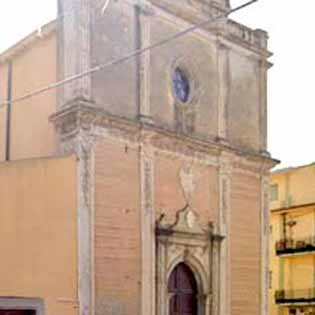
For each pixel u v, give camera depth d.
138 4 28.45
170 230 28.08
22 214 22.52
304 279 45.44
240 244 31.83
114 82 27.08
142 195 27.25
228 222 31.25
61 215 23.78
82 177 24.86
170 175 28.70
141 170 27.33
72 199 24.31
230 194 31.61
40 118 27.69
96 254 25.16
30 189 22.86
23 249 22.39
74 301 23.83
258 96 34.41
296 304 45.34
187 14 30.58
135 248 26.73
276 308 46.62
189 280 29.52
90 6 26.52
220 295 30.31
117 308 25.70
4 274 21.84
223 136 31.55
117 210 26.22
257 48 34.38
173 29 30.05
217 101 31.81
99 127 25.95
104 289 25.30
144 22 28.53
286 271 46.50
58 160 23.98
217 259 30.39
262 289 32.56
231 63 32.97
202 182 30.25
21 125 28.92
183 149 29.36
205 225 30.14
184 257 28.92
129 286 26.30
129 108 27.56
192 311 29.41
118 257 26.00
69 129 25.59
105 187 25.88
